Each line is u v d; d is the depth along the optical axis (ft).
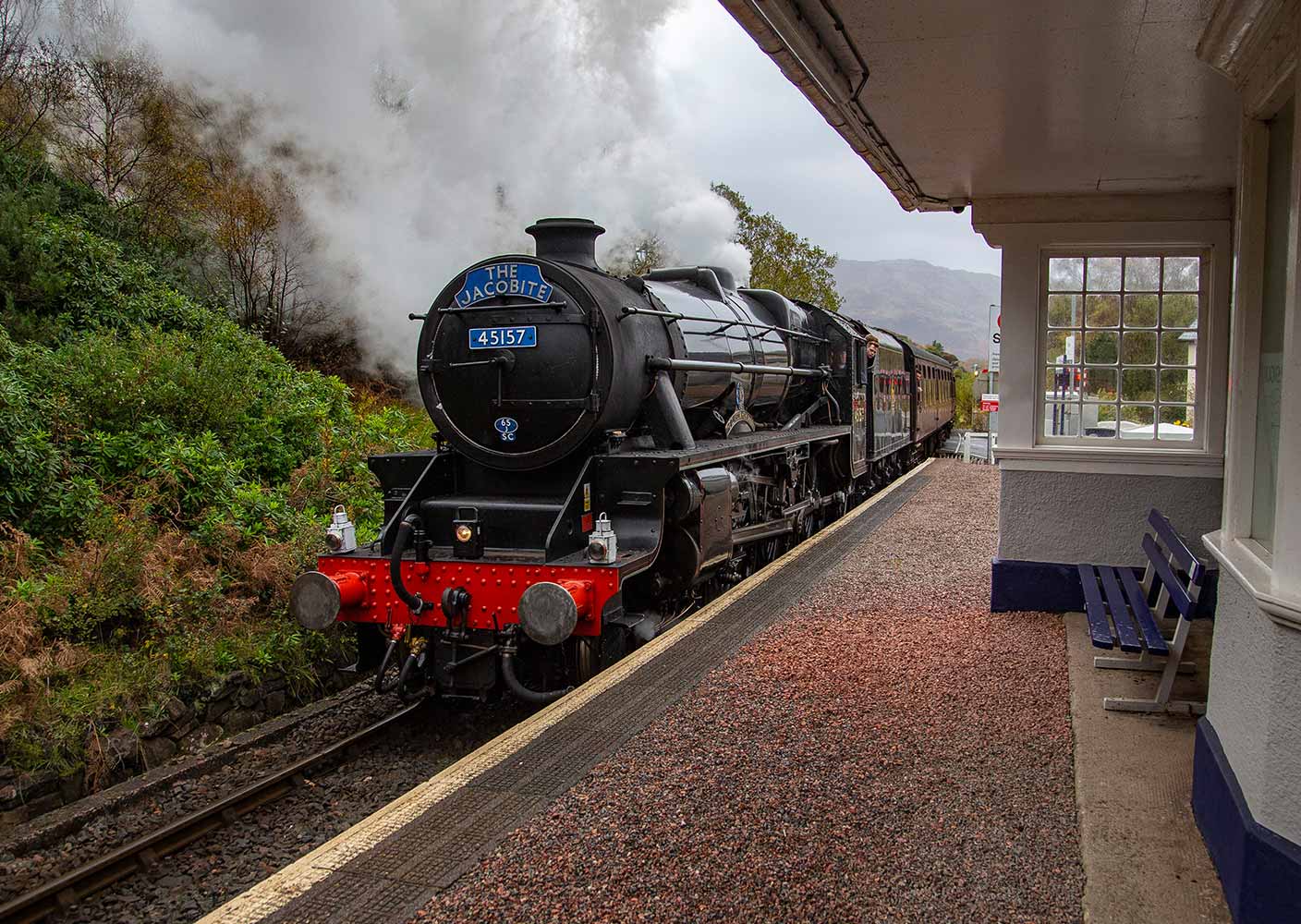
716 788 12.76
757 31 12.15
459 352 21.17
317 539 25.91
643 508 20.36
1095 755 13.65
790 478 32.78
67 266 33.71
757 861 10.83
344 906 10.22
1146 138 17.24
